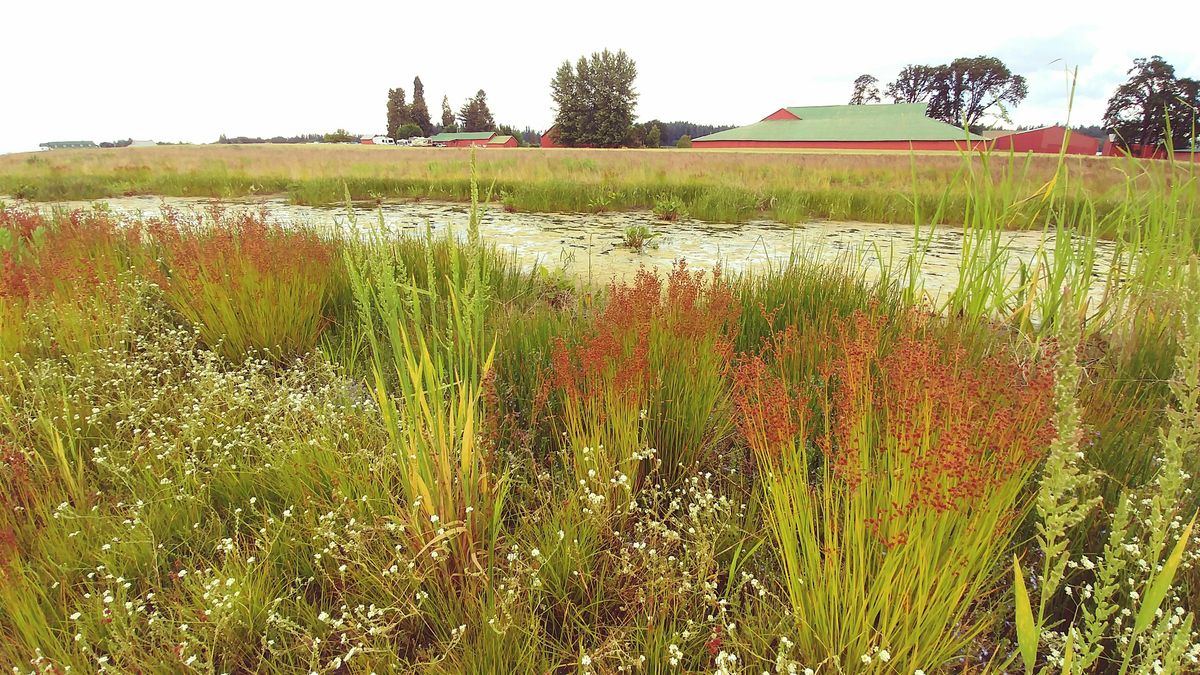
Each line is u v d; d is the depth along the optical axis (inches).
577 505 84.0
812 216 442.0
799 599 66.7
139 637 68.4
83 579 77.2
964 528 62.2
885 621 60.2
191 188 629.3
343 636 67.6
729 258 276.8
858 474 64.4
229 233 188.4
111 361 130.3
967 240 141.9
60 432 105.3
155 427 111.0
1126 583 70.6
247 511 90.8
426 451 75.0
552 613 76.5
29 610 66.2
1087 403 100.6
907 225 401.4
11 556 72.3
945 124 1910.7
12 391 116.3
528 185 542.3
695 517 82.4
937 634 60.3
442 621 72.9
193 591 72.4
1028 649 48.5
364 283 79.0
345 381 130.5
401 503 88.0
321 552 78.7
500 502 80.3
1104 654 69.7
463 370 80.6
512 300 177.5
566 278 223.6
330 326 169.9
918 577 61.4
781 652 60.7
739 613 73.1
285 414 110.2
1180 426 44.6
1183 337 45.6
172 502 89.4
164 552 82.0
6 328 135.9
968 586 68.4
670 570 75.9
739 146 2197.3
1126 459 91.0
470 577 75.5
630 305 115.9
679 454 104.0
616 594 79.3
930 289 213.0
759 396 81.1
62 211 291.1
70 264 171.5
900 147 1867.6
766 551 84.6
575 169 732.7
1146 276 132.8
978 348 123.9
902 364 73.5
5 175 722.2
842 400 81.6
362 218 418.6
